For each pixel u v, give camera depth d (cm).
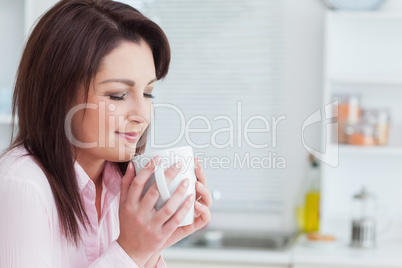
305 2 312
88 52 90
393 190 305
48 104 92
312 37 312
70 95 91
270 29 316
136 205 90
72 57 90
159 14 325
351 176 307
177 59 325
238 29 320
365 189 283
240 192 321
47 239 88
